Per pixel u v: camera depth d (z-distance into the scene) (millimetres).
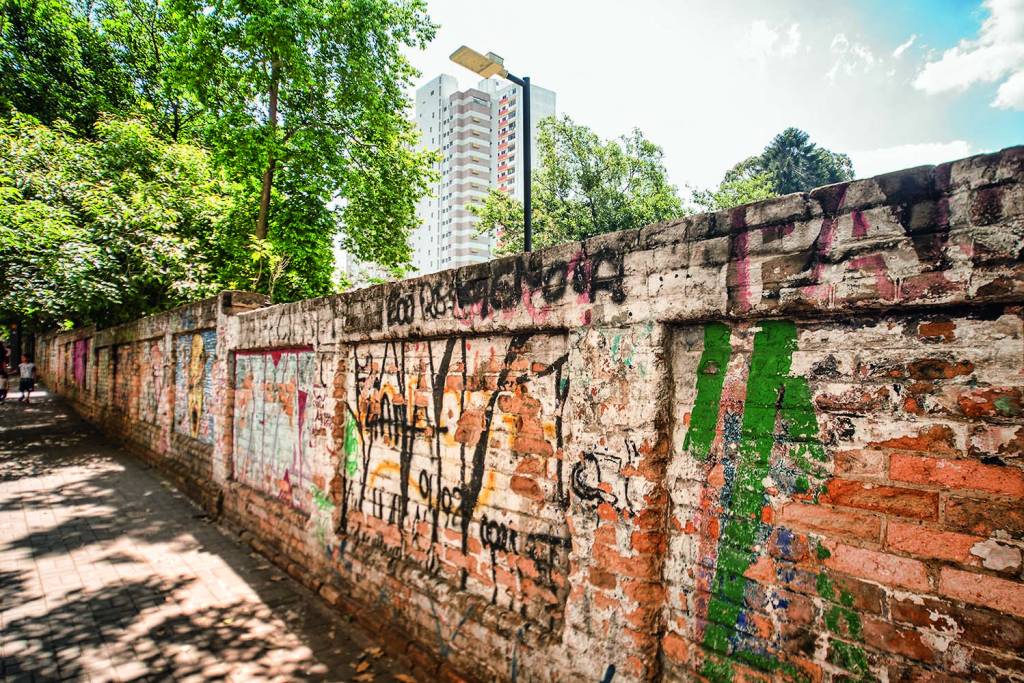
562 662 2496
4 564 5043
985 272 1494
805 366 1866
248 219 13844
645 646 2168
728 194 25594
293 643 3729
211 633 3857
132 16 16406
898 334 1678
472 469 3246
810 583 1802
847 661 1706
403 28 13828
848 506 1739
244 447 6219
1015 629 1428
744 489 1983
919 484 1609
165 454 8719
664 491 2209
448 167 73625
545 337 2822
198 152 12898
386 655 3553
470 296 3199
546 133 22594
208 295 11188
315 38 12320
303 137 13406
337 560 4348
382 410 4070
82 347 15602
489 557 3078
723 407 2064
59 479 8266
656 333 2219
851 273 1730
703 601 2064
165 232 10820
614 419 2350
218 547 5551
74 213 10180
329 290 15344
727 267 2020
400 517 3826
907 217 1632
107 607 4234
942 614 1543
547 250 2717
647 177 23219
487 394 3170
